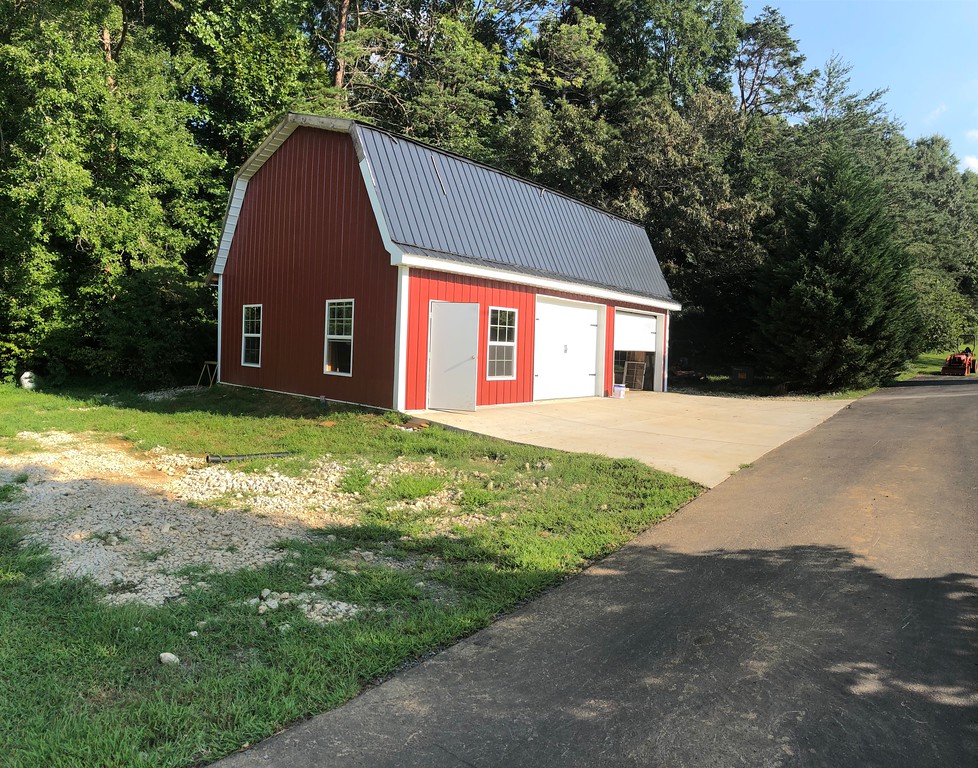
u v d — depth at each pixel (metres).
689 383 24.88
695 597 4.32
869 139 32.22
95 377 18.77
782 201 24.81
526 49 28.39
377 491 7.16
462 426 10.66
